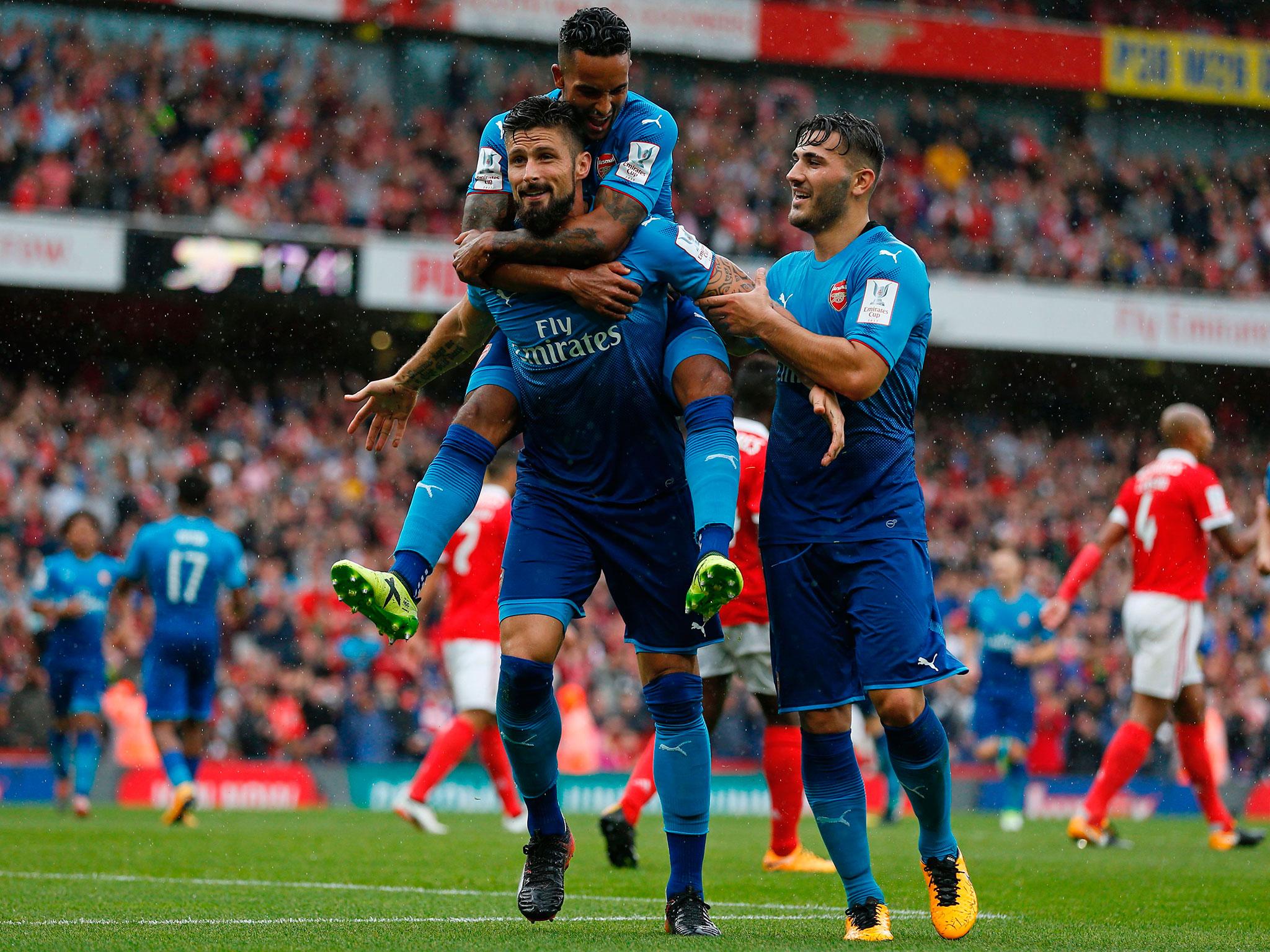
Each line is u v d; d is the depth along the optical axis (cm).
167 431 6819
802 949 1165
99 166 7138
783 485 1358
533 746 1339
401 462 7144
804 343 1277
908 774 1305
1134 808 5244
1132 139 9356
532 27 7888
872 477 1322
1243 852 2755
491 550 2809
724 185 8319
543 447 1377
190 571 3105
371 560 6400
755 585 2103
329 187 7538
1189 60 8806
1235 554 2752
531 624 1325
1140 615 2775
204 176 7300
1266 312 7850
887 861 2386
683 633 1355
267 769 4491
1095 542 2812
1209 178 9194
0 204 6888
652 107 1383
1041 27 8594
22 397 6744
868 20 8369
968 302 7544
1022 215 8675
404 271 6738
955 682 5669
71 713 3578
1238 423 8931
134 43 7606
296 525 6303
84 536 3597
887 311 1307
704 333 1368
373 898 1658
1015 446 8475
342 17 7575
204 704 3164
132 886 1784
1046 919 1543
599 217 1313
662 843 2786
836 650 1334
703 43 8119
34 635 3775
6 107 7100
